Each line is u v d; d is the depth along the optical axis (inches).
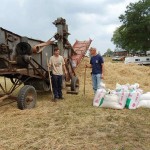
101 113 184.5
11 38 205.6
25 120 168.6
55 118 171.5
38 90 248.1
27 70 217.9
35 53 225.3
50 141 131.3
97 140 132.9
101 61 230.5
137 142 130.5
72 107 203.0
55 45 270.8
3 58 195.5
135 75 414.6
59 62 234.5
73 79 275.4
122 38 1234.0
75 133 142.3
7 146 127.0
